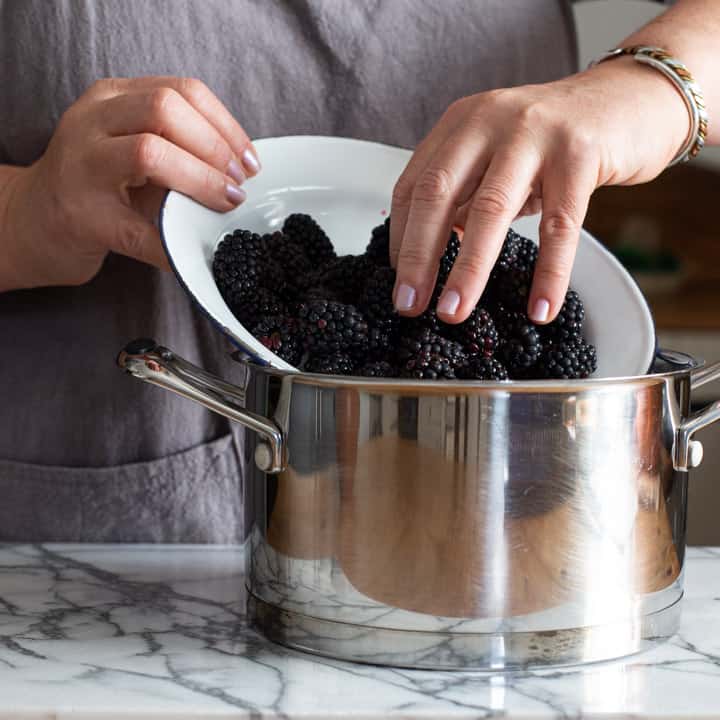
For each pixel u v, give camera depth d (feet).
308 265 2.50
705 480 6.47
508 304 2.27
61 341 3.20
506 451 1.89
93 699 1.86
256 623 2.21
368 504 1.95
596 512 1.96
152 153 2.39
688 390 2.15
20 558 2.76
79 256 2.84
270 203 2.68
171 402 3.20
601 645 2.02
